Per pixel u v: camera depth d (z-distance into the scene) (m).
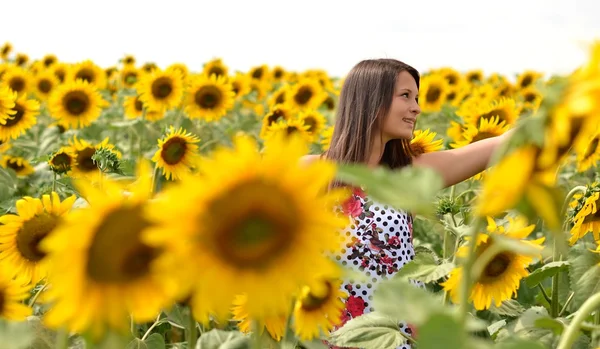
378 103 4.63
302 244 1.42
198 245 1.38
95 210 1.44
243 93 12.52
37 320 2.81
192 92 9.61
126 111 10.46
